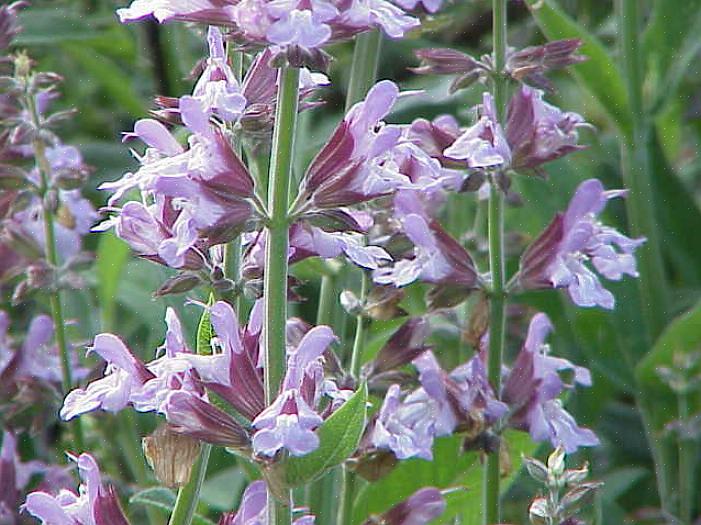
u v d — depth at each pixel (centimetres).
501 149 57
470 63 59
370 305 59
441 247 58
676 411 69
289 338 58
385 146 51
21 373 66
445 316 61
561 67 60
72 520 54
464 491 62
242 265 55
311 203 51
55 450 70
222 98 51
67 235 69
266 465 50
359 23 50
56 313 65
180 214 51
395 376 59
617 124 71
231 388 51
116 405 52
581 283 58
